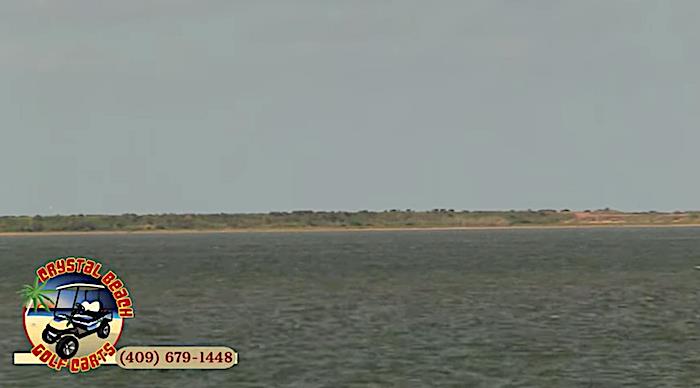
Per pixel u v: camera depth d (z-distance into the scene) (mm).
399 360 65000
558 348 69688
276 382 58812
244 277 144250
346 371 61562
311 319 87188
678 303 100438
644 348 69625
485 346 70562
